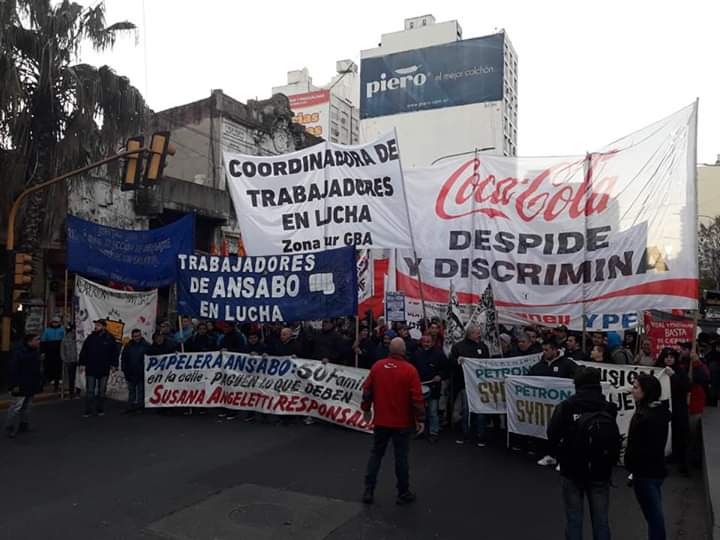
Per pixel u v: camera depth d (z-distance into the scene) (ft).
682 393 25.48
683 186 28.45
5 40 42.65
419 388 20.80
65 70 46.34
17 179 46.88
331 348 35.47
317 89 244.83
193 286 36.22
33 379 31.53
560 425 15.52
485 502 21.11
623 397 26.43
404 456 20.81
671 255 28.35
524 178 33.47
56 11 46.70
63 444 28.86
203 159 86.38
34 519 19.02
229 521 18.99
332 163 35.70
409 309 41.75
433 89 221.87
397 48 232.73
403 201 34.12
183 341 38.96
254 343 36.29
